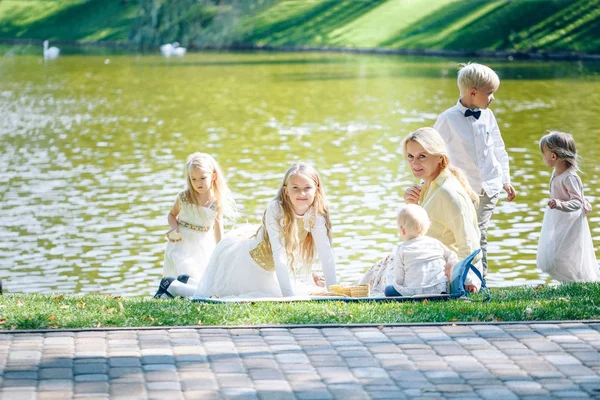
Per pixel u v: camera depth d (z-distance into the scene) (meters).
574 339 6.44
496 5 61.88
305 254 8.41
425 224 8.12
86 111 34.47
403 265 8.05
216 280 8.45
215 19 74.75
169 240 9.80
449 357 6.11
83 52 69.25
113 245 16.02
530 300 7.59
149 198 19.55
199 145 26.28
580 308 7.14
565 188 9.51
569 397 5.39
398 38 63.38
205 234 9.80
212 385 5.62
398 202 18.69
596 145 24.11
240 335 6.62
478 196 8.80
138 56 63.81
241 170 22.38
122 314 7.14
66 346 6.35
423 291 7.92
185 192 9.77
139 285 13.78
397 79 43.53
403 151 8.71
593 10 57.75
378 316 7.02
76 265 14.86
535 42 56.44
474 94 9.24
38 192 20.31
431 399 5.39
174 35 75.88
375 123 29.75
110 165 23.39
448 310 7.16
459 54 58.41
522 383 5.62
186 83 44.38
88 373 5.82
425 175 8.57
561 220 9.47
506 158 9.68
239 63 55.66
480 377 5.74
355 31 66.75
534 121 28.78
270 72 49.19
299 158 23.89
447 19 63.22
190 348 6.31
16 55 66.88
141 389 5.55
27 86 44.53
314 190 8.22
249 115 32.41
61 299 7.95
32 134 29.05
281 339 6.52
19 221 17.75
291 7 74.44
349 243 15.71
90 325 6.84
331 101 35.75
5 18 88.19
